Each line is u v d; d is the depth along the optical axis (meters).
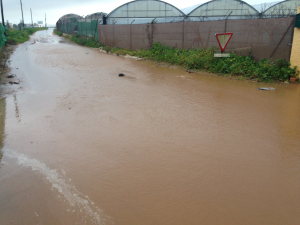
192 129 5.21
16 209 3.06
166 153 4.27
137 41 18.88
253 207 3.07
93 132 5.08
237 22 11.40
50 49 21.55
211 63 11.69
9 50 19.75
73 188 3.43
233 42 11.69
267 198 3.22
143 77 10.43
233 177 3.63
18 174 3.74
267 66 9.91
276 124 5.46
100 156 4.20
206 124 5.46
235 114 6.06
